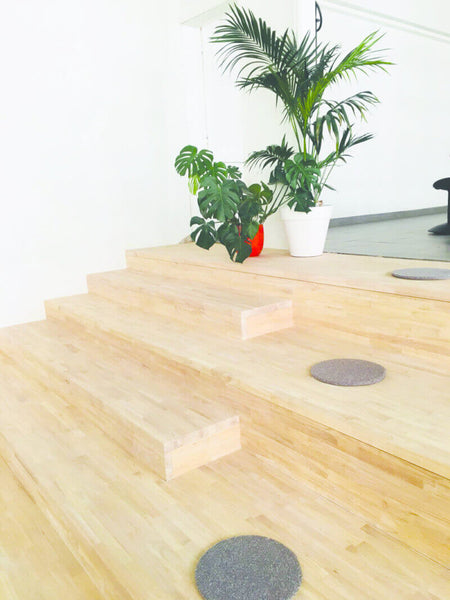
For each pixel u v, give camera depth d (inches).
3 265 142.1
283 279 99.2
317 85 109.3
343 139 118.3
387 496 56.1
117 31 154.5
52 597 56.1
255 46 115.2
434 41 215.3
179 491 67.1
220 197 106.4
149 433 71.6
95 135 153.8
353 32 187.0
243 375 74.8
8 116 137.8
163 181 170.2
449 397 63.7
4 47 135.0
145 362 99.6
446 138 230.8
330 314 91.0
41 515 71.7
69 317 132.2
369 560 52.6
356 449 58.6
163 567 53.6
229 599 47.6
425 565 51.7
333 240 145.8
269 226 141.7
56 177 148.0
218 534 58.2
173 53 167.3
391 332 81.4
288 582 49.3
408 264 98.8
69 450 80.9
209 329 100.3
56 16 142.6
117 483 70.3
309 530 57.7
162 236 172.9
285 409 67.2
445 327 74.0
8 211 141.1
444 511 50.6
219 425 73.7
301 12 119.5
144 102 162.7
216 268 117.2
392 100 205.9
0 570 60.9
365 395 65.4
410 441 53.4
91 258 157.8
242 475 69.6
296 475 67.8
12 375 117.8
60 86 145.6
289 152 118.8
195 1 158.1
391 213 215.6
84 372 99.0
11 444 83.9
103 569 55.8
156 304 116.9
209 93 177.3
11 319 145.1
